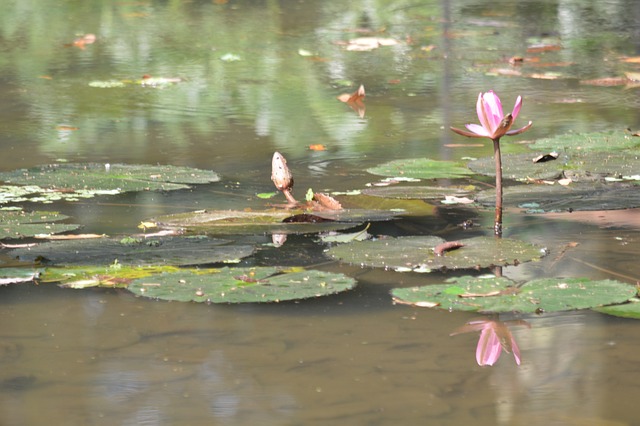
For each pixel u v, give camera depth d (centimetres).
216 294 390
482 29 1535
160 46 1380
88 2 1925
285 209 556
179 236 499
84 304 395
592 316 378
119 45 1392
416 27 1572
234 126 850
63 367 332
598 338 354
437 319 377
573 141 734
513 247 467
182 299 384
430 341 354
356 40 1408
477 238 484
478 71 1163
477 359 337
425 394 310
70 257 457
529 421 289
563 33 1491
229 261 449
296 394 310
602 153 696
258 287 400
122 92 1036
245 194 605
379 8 1816
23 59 1272
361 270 443
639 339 353
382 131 823
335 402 304
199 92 1035
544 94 1001
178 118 891
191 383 319
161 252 463
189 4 1883
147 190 617
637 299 392
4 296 404
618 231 508
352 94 987
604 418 290
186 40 1437
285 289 397
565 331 362
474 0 1916
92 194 598
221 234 508
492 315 382
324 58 1271
